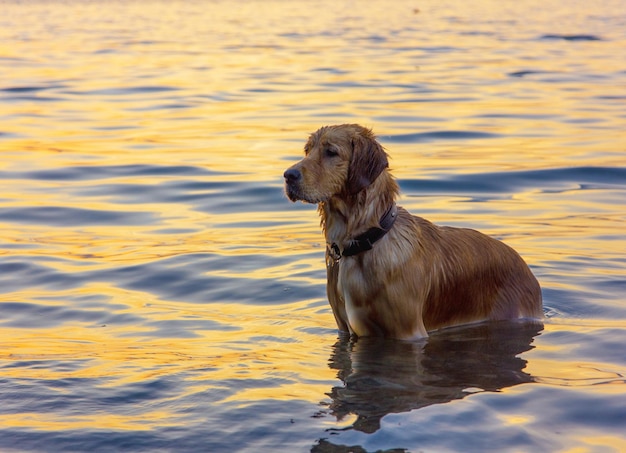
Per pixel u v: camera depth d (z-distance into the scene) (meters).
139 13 59.12
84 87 22.11
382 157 5.79
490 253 6.53
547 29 42.56
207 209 10.34
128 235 9.21
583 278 7.49
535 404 4.80
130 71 25.56
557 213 9.98
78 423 4.59
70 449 4.31
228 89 21.61
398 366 5.46
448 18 52.84
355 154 5.79
